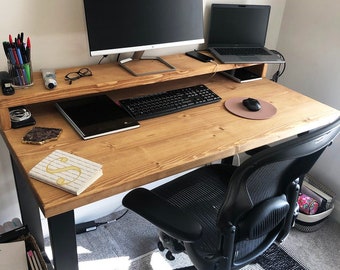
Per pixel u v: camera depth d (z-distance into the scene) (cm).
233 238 105
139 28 141
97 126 124
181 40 154
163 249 169
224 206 97
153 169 106
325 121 143
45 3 132
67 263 109
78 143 116
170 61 161
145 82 142
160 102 143
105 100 143
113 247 178
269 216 109
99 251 175
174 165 108
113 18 134
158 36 147
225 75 182
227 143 122
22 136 117
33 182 97
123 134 123
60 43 142
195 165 113
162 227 99
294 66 210
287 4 204
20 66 118
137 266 169
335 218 206
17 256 127
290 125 136
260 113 143
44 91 121
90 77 137
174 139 122
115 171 104
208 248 115
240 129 131
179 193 137
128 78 138
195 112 142
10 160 151
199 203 133
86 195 94
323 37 189
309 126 138
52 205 89
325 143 95
